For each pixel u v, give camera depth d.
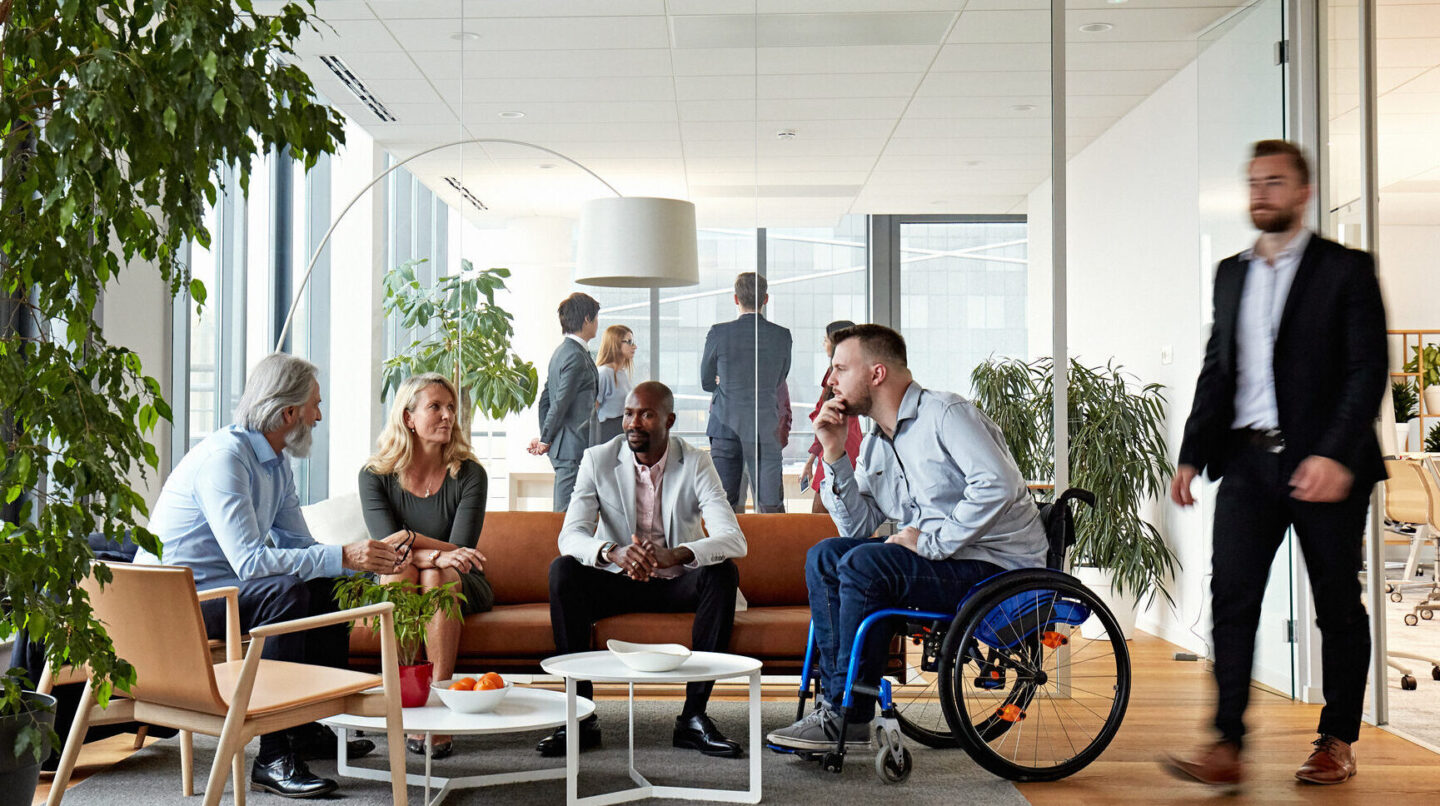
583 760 3.28
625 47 4.47
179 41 1.76
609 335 4.40
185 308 4.52
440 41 4.50
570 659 2.93
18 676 2.22
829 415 3.37
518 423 4.39
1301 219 2.78
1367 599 3.67
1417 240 9.78
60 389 1.87
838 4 4.48
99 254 1.86
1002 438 3.24
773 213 4.44
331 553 3.07
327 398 5.30
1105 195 6.02
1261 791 2.94
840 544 3.27
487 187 4.49
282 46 2.00
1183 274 5.15
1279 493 2.76
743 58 4.48
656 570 3.48
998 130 4.45
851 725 3.11
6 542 1.88
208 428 4.89
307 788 2.88
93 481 1.87
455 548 3.53
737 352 4.39
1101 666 4.80
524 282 4.46
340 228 4.61
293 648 3.00
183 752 2.92
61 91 1.82
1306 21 4.00
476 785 2.98
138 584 2.19
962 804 2.85
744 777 3.08
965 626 2.97
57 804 2.34
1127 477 5.28
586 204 4.44
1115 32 4.71
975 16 4.46
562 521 3.98
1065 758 3.26
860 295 4.45
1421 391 8.75
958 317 4.45
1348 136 3.84
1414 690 4.25
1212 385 2.89
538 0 4.48
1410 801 2.84
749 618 3.50
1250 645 2.76
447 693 2.64
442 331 4.49
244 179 1.90
